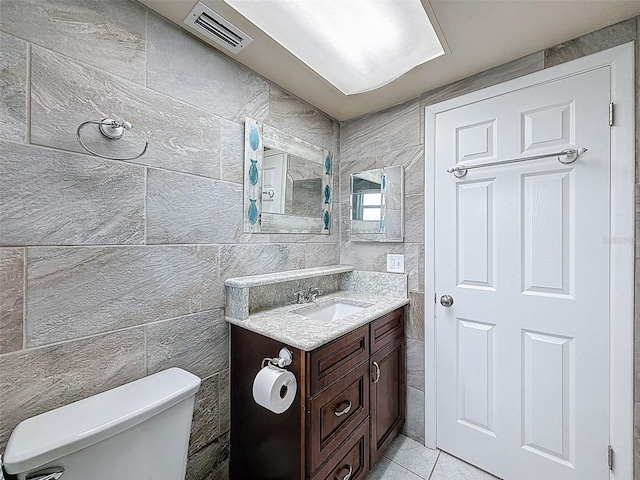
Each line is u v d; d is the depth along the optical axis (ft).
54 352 3.11
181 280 4.17
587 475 4.26
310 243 6.36
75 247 3.24
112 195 3.51
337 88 5.64
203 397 4.45
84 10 3.30
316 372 3.79
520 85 4.76
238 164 4.92
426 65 4.94
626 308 4.00
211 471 4.55
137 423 3.01
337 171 7.08
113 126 3.42
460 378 5.39
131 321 3.68
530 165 4.69
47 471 2.53
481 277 5.16
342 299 6.05
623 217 4.02
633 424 3.96
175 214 4.10
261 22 4.04
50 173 3.08
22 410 2.92
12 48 2.85
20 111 2.89
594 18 3.94
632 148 3.97
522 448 4.78
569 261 4.41
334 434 4.08
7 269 2.84
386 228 6.35
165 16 3.92
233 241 4.85
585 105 4.27
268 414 4.14
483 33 4.19
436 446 5.66
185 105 4.20
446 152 5.55
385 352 5.32
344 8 3.89
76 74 3.24
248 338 4.43
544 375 4.60
